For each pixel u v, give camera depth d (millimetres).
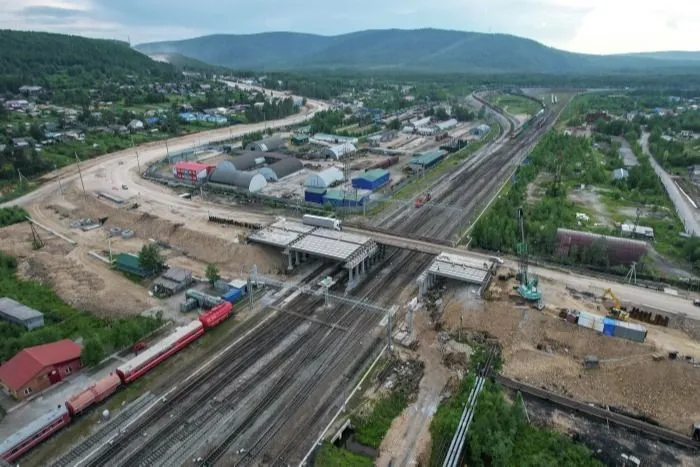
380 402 54906
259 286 80938
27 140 172000
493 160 163750
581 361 59812
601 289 74562
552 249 88125
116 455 48156
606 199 122188
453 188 132125
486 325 66688
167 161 162000
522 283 73688
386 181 137000
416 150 182875
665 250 92438
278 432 50812
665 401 54000
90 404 53531
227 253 89938
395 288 79688
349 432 52031
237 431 51000
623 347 60031
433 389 57156
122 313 73062
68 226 109250
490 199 121875
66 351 60500
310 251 82625
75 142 179125
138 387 57438
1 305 72438
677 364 56375
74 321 71125
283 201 119188
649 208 115938
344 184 134375
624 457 47719
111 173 147250
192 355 63469
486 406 51750
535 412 53531
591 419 52594
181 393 56531
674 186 137625
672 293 73875
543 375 58688
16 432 49094
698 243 87938
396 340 65875
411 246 87500
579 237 86188
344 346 65062
